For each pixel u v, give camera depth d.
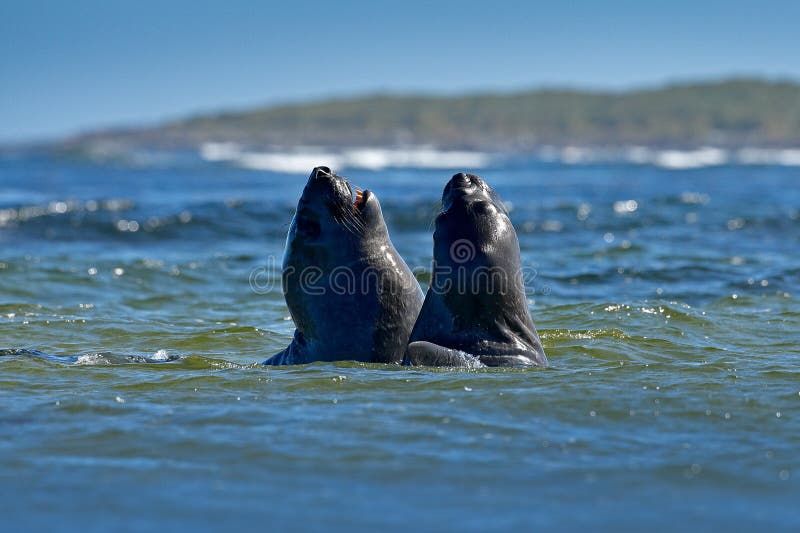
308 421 25.44
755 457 22.47
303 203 34.38
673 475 21.27
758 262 67.00
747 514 19.08
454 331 33.75
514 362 32.81
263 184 163.25
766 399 27.73
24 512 19.25
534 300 53.16
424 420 25.48
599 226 91.75
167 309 51.91
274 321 48.16
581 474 21.33
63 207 95.25
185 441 23.73
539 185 163.88
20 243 78.12
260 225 88.75
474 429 24.64
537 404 27.03
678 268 64.00
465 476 21.19
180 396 28.69
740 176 197.12
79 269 63.16
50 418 26.11
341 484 20.75
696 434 24.33
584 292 56.09
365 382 30.05
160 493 20.23
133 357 36.12
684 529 18.39
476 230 33.31
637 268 64.06
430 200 109.44
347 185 34.28
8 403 27.86
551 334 41.53
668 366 33.19
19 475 21.34
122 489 20.47
